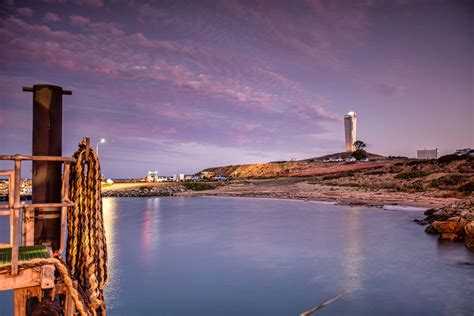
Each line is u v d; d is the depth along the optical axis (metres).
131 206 47.91
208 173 171.75
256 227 27.17
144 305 11.10
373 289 12.37
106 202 55.50
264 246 20.02
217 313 10.44
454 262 15.64
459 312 10.27
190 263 16.41
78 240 5.93
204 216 35.12
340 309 10.65
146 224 29.91
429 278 13.46
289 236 23.00
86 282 5.71
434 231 22.33
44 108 5.94
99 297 5.51
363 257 16.89
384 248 18.72
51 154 5.97
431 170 58.12
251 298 11.68
